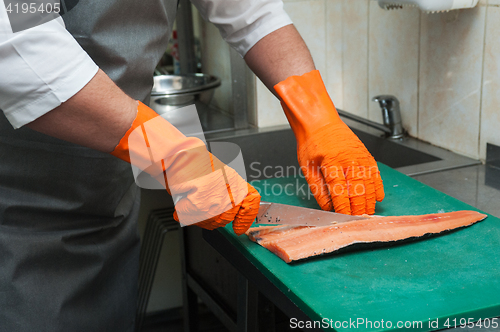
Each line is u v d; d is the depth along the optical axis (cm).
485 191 101
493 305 60
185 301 155
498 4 103
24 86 63
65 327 89
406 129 142
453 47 118
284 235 84
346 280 69
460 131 122
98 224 96
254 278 80
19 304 83
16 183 84
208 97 168
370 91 154
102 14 79
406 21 132
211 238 97
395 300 63
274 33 99
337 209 87
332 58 166
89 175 88
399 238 77
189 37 197
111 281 104
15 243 81
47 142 83
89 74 66
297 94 95
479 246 76
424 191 99
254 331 91
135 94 92
